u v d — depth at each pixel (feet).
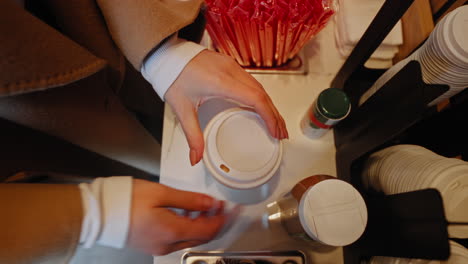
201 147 1.20
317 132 1.42
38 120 1.10
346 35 1.57
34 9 1.18
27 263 0.78
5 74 0.81
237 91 1.19
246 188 1.20
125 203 0.96
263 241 1.35
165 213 1.04
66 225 0.84
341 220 1.02
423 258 0.86
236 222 1.37
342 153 1.41
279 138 1.26
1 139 1.20
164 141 1.45
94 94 1.27
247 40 1.42
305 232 1.09
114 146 1.62
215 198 1.26
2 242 0.75
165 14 1.07
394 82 1.09
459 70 0.96
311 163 1.47
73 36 1.20
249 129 1.26
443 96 1.14
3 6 0.77
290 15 1.23
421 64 1.08
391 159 1.20
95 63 1.03
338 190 1.04
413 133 1.47
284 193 1.42
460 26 0.93
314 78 1.62
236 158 1.21
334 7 1.38
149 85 1.83
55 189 0.88
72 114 1.19
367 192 1.35
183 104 1.24
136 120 1.77
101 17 1.16
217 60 1.24
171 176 1.41
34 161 1.39
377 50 1.54
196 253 1.30
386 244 1.03
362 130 1.22
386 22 1.02
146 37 1.06
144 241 1.03
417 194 0.89
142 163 2.07
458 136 1.23
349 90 1.47
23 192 0.83
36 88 0.88
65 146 1.53
